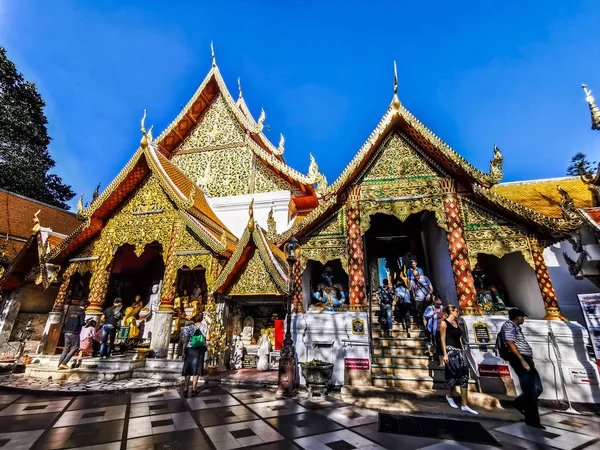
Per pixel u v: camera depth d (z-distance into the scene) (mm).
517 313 5660
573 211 6961
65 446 4043
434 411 5691
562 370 6379
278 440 4281
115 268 14234
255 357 11062
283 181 16297
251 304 11781
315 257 8688
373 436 4488
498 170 7363
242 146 17422
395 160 8883
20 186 23578
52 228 17422
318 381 6918
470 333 7066
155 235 11758
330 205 8523
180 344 10430
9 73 25656
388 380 7305
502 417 5355
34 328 13180
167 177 12141
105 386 7668
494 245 7684
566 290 8656
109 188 12016
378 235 13547
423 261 12742
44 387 7543
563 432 4758
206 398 6750
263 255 10477
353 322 7887
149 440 4242
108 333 9734
